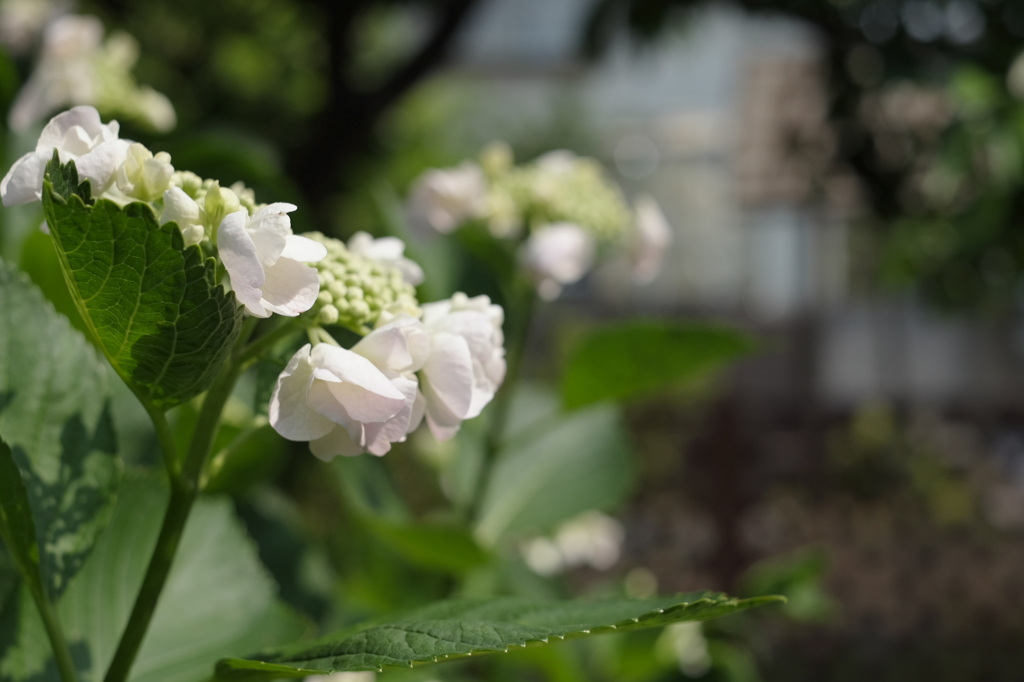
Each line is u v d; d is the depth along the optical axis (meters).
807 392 5.22
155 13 2.66
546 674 0.99
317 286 0.39
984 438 4.03
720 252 7.39
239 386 0.63
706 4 1.90
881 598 2.82
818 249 6.85
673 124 7.56
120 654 0.42
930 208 1.83
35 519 0.44
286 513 0.81
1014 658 2.52
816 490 3.57
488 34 7.04
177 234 0.37
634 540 2.94
